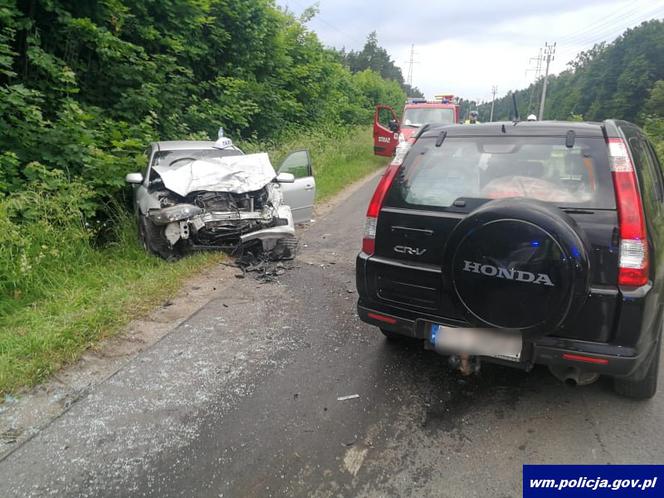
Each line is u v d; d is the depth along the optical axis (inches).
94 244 260.4
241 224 251.4
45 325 164.1
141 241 263.9
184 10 431.5
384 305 129.4
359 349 155.4
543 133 120.0
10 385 132.3
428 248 120.6
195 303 196.4
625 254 99.4
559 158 114.4
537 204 99.3
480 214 100.6
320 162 585.6
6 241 205.0
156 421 118.6
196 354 153.0
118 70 354.3
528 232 96.1
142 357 151.2
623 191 102.0
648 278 101.3
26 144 261.9
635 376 116.2
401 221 125.1
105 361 148.7
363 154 765.9
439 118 648.4
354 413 121.0
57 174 250.1
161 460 104.8
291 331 169.5
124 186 286.2
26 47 310.7
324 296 203.9
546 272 95.6
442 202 121.3
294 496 94.3
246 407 124.0
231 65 520.1
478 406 123.5
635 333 99.7
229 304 195.3
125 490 96.3
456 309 107.3
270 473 100.4
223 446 109.1
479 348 111.0
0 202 215.5
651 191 120.8
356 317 181.3
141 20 395.5
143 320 178.9
